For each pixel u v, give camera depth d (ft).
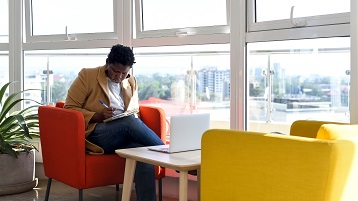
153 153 8.35
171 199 12.03
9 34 14.57
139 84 13.38
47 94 14.57
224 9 11.74
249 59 11.34
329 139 6.29
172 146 8.28
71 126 9.86
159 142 10.05
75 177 9.89
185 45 12.37
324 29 9.85
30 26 14.53
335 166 5.53
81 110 10.45
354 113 8.92
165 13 12.78
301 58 10.48
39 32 14.57
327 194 5.60
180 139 8.37
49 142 10.71
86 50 13.94
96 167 9.98
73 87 10.73
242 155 6.39
